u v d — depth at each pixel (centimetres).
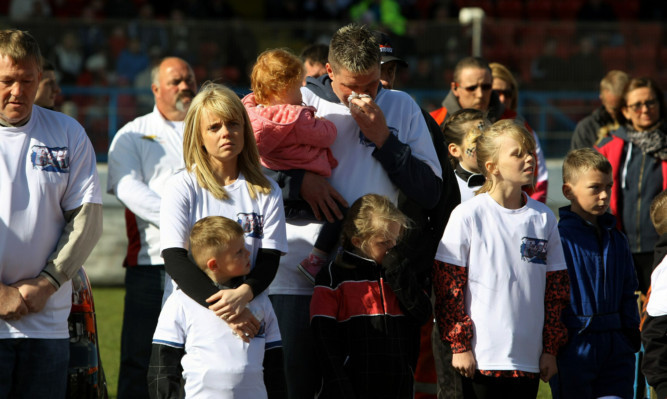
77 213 1370
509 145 1454
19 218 1310
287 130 1428
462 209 1476
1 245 1299
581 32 4225
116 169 1881
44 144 1345
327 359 1394
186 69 1955
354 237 1416
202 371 1292
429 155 1537
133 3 5600
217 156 1346
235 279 1330
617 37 4231
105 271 3762
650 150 2183
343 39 1429
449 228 1467
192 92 1961
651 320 1424
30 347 1307
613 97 2500
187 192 1361
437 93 4069
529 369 1430
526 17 6175
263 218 1371
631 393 1575
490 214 1468
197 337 1305
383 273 1427
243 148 1382
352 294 1419
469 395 1428
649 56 4244
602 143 2275
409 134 1536
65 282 1359
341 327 1425
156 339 1322
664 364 1403
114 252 3762
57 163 1352
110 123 3928
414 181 1459
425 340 1784
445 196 1556
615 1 6188
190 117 1370
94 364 1457
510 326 1425
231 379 1291
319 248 1471
